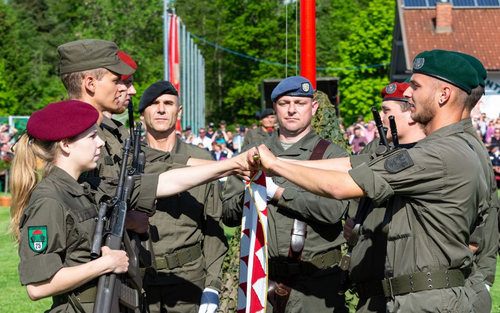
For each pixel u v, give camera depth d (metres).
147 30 44.81
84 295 3.15
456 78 3.42
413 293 3.32
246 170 3.71
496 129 17.72
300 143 4.56
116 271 3.14
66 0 58.97
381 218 3.69
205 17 57.38
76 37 44.06
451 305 3.27
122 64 3.84
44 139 3.18
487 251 4.09
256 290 3.70
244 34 49.38
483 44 28.09
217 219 4.54
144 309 3.98
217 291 4.45
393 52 30.69
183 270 4.38
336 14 53.66
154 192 3.57
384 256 3.67
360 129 20.47
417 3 29.48
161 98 4.62
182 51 21.91
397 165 3.29
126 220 3.44
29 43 56.81
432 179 3.27
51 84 49.34
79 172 3.30
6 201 16.12
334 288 4.44
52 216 3.06
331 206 4.24
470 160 3.33
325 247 4.41
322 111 5.29
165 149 4.71
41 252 3.03
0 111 44.09
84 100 3.80
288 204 4.30
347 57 42.16
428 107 3.47
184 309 4.38
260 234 3.73
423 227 3.34
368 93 41.12
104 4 43.22
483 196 3.53
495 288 7.86
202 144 21.53
